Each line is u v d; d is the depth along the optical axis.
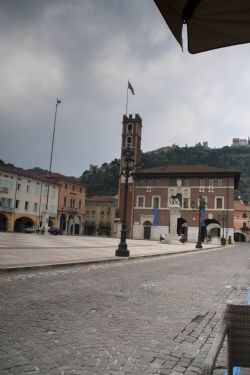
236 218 120.50
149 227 78.94
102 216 111.88
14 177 75.00
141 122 87.81
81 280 11.27
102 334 5.59
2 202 72.31
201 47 3.60
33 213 80.19
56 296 8.33
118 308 7.49
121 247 20.89
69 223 92.44
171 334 5.83
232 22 3.31
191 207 75.69
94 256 19.28
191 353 4.99
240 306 2.92
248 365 2.86
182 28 3.33
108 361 4.48
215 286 11.52
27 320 6.07
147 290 10.05
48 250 20.98
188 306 8.12
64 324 5.99
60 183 88.38
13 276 11.02
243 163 183.12
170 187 78.12
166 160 161.25
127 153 22.42
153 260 21.62
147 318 6.80
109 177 139.50
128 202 80.88
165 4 3.08
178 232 80.12
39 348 4.77
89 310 7.12
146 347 5.12
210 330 6.20
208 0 3.09
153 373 4.20
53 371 4.06
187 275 14.37
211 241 68.38
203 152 180.88
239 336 2.90
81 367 4.23
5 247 20.61
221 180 74.88
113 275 13.13
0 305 7.02
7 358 4.35
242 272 16.47
